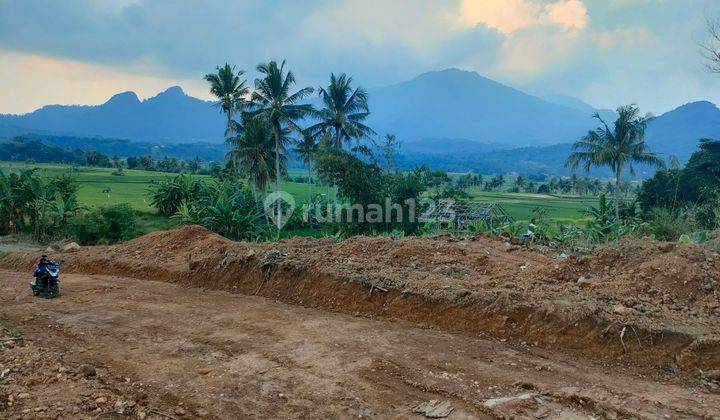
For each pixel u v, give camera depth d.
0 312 8.19
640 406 4.60
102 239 29.25
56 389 5.08
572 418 4.44
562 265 7.91
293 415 4.62
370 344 6.32
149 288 9.97
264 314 7.82
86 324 7.44
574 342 5.98
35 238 31.92
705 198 36.06
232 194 38.28
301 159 41.66
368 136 41.09
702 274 6.86
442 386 5.09
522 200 79.25
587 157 39.25
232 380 5.38
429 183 31.02
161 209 42.44
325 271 8.59
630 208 37.78
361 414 4.61
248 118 38.50
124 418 4.57
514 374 5.36
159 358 6.06
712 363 5.23
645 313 6.07
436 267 8.60
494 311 6.65
